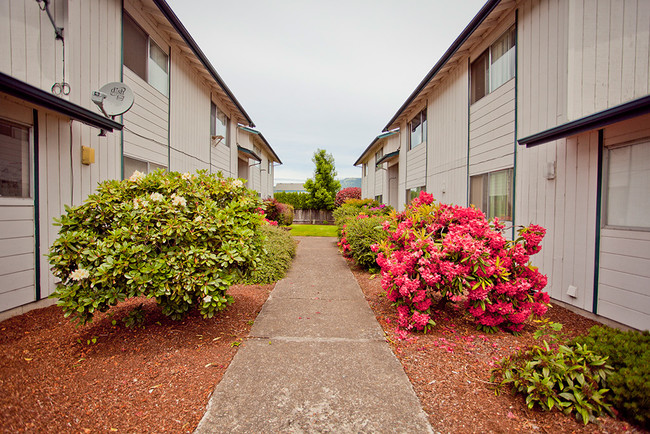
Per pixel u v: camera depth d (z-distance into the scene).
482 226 3.56
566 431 1.93
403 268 3.36
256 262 3.70
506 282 3.36
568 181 4.39
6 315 3.54
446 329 3.57
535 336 2.85
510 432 1.93
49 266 4.07
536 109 5.16
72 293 2.75
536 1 5.15
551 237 4.70
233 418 2.03
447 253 3.37
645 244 3.32
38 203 3.91
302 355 2.90
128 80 5.98
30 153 3.84
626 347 2.29
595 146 3.95
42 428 1.88
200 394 2.29
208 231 3.20
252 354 2.91
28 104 3.78
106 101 4.75
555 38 4.72
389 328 3.59
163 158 7.45
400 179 13.95
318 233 16.05
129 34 6.07
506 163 6.02
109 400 2.19
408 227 4.02
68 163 4.39
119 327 3.43
